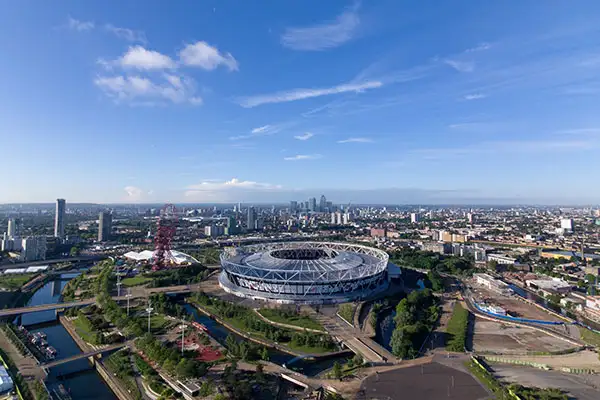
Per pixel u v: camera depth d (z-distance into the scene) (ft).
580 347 640.17
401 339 609.42
